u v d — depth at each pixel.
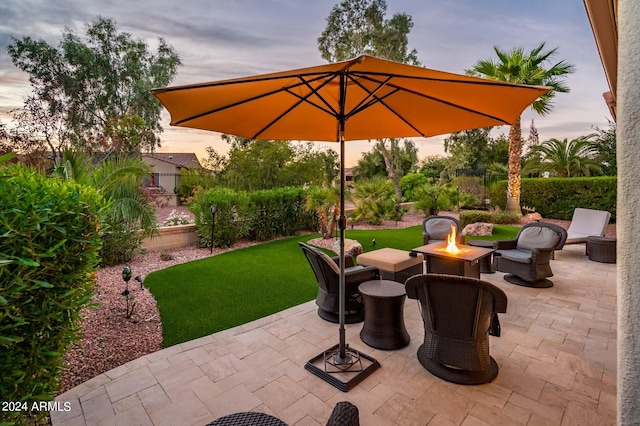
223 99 2.31
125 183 6.00
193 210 7.61
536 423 2.12
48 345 1.78
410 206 13.83
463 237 5.65
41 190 1.67
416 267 4.72
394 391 2.46
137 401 2.34
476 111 2.67
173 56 17.27
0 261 1.29
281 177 14.22
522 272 4.73
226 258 6.58
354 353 2.94
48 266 1.66
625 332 0.75
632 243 0.74
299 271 5.65
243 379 2.60
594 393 2.42
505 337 3.28
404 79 2.23
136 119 10.16
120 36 16.16
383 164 23.30
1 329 1.44
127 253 6.19
